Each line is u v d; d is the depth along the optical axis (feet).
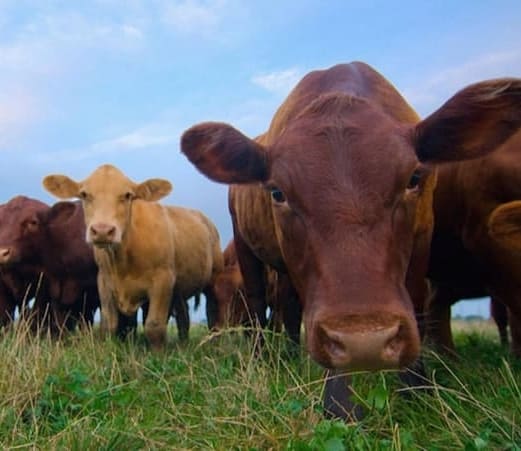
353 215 4.15
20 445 4.41
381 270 4.00
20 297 11.84
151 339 9.72
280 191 4.52
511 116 4.58
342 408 4.75
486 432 4.21
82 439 4.44
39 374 5.78
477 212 6.27
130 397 5.42
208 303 14.24
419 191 4.78
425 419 4.82
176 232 11.29
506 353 8.18
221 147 4.81
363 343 3.64
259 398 5.04
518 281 6.10
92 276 11.82
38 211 11.54
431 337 8.01
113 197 9.64
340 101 4.74
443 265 7.24
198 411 5.10
